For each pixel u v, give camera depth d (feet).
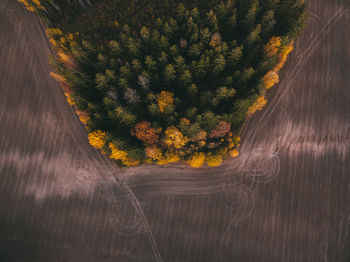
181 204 142.82
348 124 146.20
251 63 137.49
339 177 144.66
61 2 143.43
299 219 142.82
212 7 142.10
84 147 146.10
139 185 144.15
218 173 143.64
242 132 146.10
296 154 145.59
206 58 120.37
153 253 141.28
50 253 142.20
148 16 145.07
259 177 144.05
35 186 145.38
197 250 140.87
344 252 141.18
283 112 146.72
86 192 144.77
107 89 126.93
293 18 125.70
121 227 142.92
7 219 143.74
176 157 129.80
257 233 141.90
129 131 131.13
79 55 122.83
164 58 120.47
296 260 140.67
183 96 137.08
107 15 146.82
